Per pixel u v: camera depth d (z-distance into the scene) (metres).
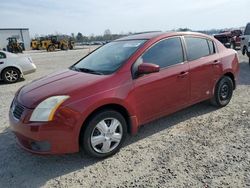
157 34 4.40
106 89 3.47
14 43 37.50
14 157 3.74
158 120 4.86
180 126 4.56
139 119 3.88
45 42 41.09
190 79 4.49
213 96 5.15
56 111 3.16
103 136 3.51
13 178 3.24
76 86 3.42
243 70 9.93
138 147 3.88
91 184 3.06
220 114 5.05
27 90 3.71
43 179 3.20
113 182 3.07
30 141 3.24
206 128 4.43
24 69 10.25
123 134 3.72
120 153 3.72
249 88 6.99
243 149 3.66
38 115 3.17
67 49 39.69
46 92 3.41
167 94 4.17
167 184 2.96
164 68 4.14
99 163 3.50
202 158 3.47
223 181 2.95
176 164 3.36
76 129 3.26
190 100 4.61
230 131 4.27
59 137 3.20
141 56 3.92
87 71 4.07
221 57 5.12
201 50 4.82
